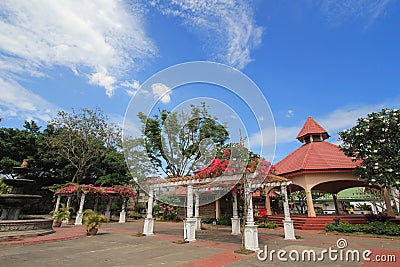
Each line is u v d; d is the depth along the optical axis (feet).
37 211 72.23
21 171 35.42
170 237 30.12
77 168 65.21
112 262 16.92
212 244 24.91
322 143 55.88
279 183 31.94
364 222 39.14
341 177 43.11
